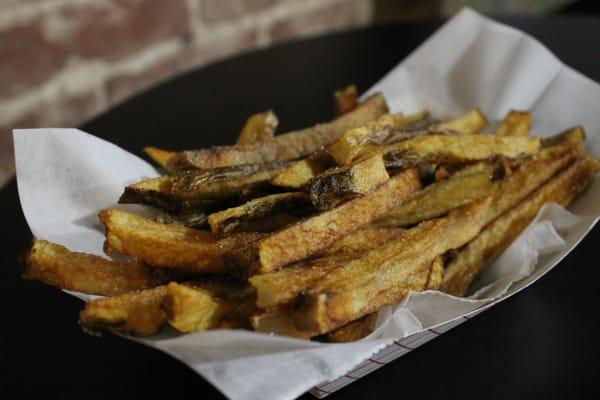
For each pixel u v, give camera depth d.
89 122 0.43
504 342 0.27
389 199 0.30
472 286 0.31
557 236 0.31
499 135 0.33
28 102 0.61
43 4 0.59
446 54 0.42
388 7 0.83
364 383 0.26
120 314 0.26
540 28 0.50
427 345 0.27
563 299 0.29
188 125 0.42
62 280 0.28
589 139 0.38
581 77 0.39
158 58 0.67
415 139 0.32
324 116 0.43
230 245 0.28
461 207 0.31
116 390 0.26
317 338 0.28
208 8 0.68
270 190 0.30
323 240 0.28
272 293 0.25
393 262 0.27
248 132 0.35
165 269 0.28
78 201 0.31
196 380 0.26
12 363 0.27
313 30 0.78
